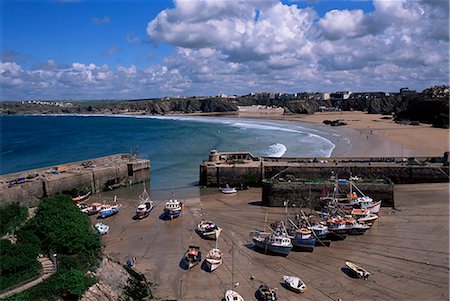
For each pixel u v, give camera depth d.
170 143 126.31
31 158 105.69
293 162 67.62
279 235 39.12
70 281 27.23
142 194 63.72
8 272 26.89
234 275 34.09
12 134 177.12
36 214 35.09
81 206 53.91
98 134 168.38
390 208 50.25
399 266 34.38
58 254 30.70
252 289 31.59
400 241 39.66
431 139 108.50
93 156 107.38
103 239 43.66
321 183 52.53
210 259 35.81
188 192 64.19
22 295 25.02
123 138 147.38
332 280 32.53
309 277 33.25
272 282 32.59
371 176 61.97
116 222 49.59
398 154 85.81
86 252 32.19
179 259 37.91
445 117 143.62
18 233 32.22
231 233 44.25
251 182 65.62
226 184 66.12
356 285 31.52
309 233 38.91
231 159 71.31
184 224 48.03
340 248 38.91
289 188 53.06
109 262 33.41
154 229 46.62
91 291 28.17
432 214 47.12
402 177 61.56
